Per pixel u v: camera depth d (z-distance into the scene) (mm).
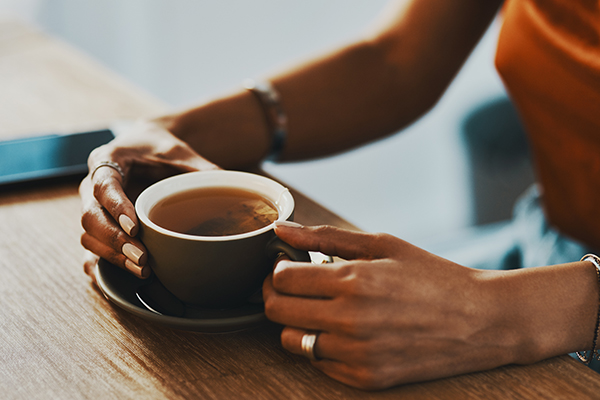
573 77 886
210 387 661
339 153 995
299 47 3031
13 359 674
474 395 661
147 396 653
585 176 938
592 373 679
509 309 677
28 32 1393
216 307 702
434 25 1020
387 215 2807
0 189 852
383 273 662
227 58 3141
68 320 708
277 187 726
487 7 1055
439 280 671
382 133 1015
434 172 3025
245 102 915
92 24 3129
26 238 792
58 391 653
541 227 1066
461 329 666
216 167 784
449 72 1062
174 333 702
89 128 962
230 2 3014
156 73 3250
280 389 662
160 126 851
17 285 739
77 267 763
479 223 1752
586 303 692
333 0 2889
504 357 676
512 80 960
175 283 689
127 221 690
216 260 672
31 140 914
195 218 701
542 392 664
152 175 796
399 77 1000
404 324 656
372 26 1075
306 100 944
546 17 898
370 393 661
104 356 680
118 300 686
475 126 1741
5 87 1080
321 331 665
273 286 679
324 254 690
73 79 1147
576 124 914
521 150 1690
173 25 3115
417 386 667
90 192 752
